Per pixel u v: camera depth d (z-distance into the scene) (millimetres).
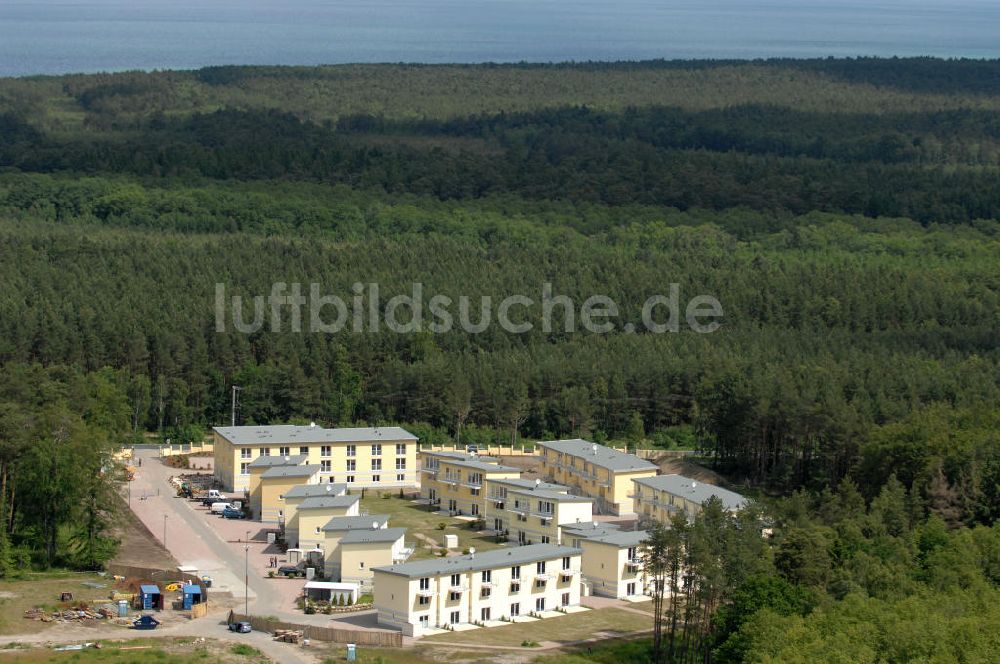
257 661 193250
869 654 167000
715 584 193500
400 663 194250
